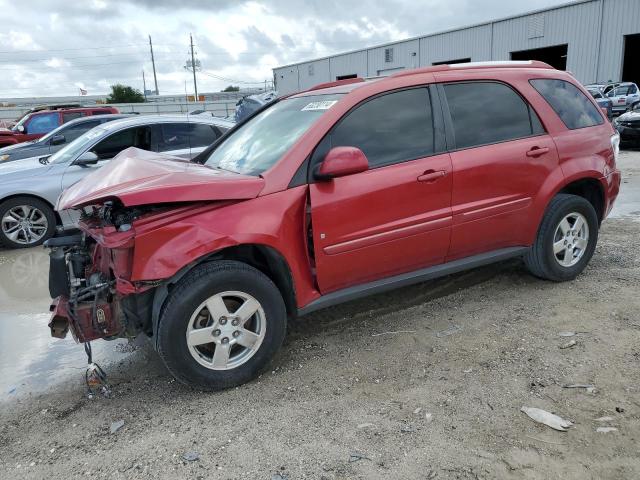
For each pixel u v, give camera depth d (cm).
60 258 336
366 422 286
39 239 717
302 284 344
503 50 3172
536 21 2958
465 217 389
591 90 2291
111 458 269
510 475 241
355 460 256
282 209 326
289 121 387
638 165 1181
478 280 487
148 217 297
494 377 322
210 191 308
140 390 336
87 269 359
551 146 429
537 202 426
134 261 292
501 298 445
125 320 319
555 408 288
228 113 4538
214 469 256
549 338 367
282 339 341
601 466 243
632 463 244
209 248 303
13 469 266
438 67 400
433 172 371
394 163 363
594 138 459
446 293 462
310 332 403
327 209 335
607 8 2617
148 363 374
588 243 468
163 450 273
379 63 4062
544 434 267
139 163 356
